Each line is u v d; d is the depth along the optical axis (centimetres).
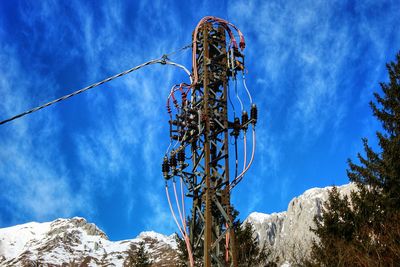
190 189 984
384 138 2114
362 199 1925
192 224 967
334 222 1941
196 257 948
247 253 2378
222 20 1095
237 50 1069
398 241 1598
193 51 1063
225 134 966
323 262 1812
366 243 1664
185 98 1081
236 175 1011
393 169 1931
